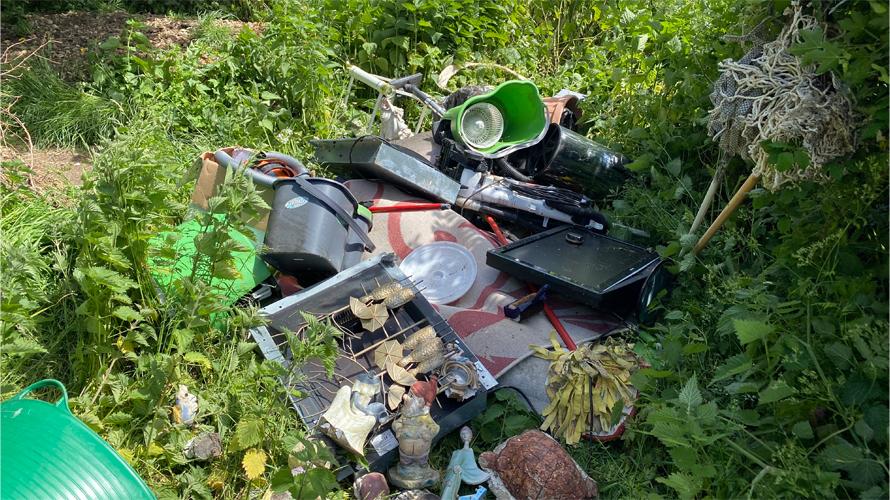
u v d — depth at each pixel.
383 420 3.13
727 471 2.76
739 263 3.85
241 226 3.31
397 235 4.41
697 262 3.83
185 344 3.06
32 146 4.59
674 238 4.12
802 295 3.03
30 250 3.47
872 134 2.87
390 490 3.11
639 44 5.26
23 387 3.23
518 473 3.01
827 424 2.81
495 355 3.63
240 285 3.69
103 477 2.42
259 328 3.41
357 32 5.99
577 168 4.75
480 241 4.36
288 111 5.35
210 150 4.97
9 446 2.42
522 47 6.58
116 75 5.41
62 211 3.96
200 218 3.59
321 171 4.97
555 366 3.44
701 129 4.58
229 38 5.95
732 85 3.32
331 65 5.47
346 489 3.06
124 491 2.45
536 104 4.88
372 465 3.07
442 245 4.32
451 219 4.48
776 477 2.61
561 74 6.42
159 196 3.32
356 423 3.02
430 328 3.47
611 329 3.83
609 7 6.67
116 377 3.19
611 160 4.81
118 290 3.04
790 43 3.12
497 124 4.92
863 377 2.71
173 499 2.79
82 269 3.05
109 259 3.13
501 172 4.86
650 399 3.20
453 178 4.76
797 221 3.31
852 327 2.78
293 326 3.47
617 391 3.34
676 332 3.46
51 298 3.49
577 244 4.22
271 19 6.07
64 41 5.87
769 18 3.34
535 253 4.09
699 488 2.63
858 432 2.57
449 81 6.05
